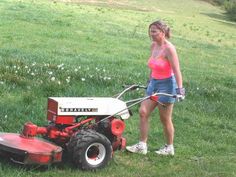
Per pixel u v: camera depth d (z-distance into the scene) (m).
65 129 7.31
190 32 35.62
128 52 22.02
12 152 6.75
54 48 19.97
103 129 7.61
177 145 9.22
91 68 15.14
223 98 13.75
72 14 31.59
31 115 9.57
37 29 24.11
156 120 10.59
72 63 15.91
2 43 19.47
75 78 12.83
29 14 28.20
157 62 8.16
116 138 7.66
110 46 22.95
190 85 14.80
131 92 12.14
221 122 11.29
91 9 36.94
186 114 11.46
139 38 27.14
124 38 26.25
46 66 13.55
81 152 7.05
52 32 23.91
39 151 6.80
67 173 7.01
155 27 8.07
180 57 24.11
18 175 6.68
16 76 11.89
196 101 12.81
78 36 24.19
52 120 7.31
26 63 13.78
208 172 7.85
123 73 15.17
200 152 8.96
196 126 10.77
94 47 21.97
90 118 7.50
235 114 12.13
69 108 7.30
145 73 16.22
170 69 8.15
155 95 7.79
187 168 7.95
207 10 59.06
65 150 7.41
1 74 11.88
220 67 22.98
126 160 8.03
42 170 7.03
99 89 12.21
